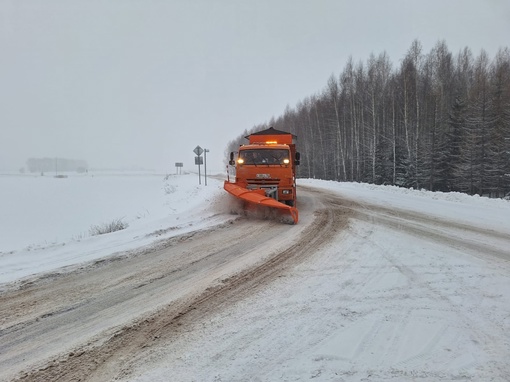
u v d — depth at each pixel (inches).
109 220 719.7
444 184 1229.1
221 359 112.1
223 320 139.3
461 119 1209.4
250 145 445.1
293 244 259.1
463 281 176.1
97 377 104.7
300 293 163.9
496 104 1176.2
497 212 424.8
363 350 114.8
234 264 213.9
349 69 1622.8
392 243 257.1
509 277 182.1
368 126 1505.9
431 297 156.3
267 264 211.6
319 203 525.3
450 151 1209.4
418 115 1236.5
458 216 391.2
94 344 124.1
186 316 144.3
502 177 1087.0
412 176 1179.3
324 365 107.2
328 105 1787.6
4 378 105.2
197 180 1434.5
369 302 151.8
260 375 103.3
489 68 1568.7
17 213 916.6
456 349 114.5
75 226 707.4
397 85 1419.8
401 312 141.7
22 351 120.6
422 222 349.7
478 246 248.8
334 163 1715.1
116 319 143.5
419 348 115.3
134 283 185.5
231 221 359.9
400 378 100.2
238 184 428.8
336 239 272.1
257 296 162.2
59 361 114.0
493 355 110.8
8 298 168.1
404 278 180.7
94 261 228.4
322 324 133.3
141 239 289.9
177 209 581.9
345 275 187.2
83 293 172.7
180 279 189.8
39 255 248.4
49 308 155.9
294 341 121.6
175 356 114.8
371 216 389.4
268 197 386.0
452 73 1533.0
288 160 427.5
